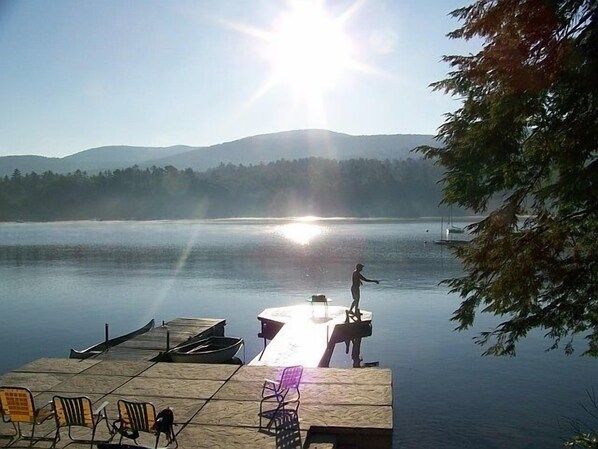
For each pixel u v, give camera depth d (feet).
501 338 32.50
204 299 140.15
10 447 32.58
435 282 163.32
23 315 122.31
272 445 32.22
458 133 31.65
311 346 68.13
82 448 32.40
